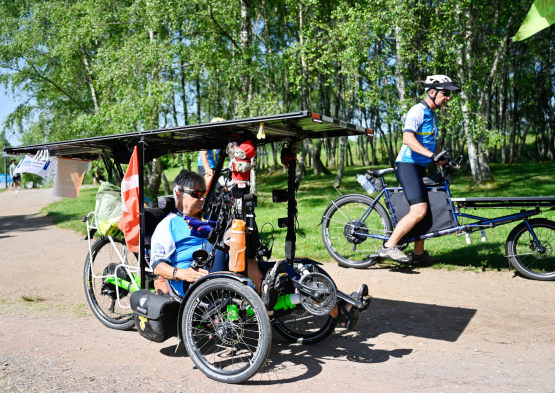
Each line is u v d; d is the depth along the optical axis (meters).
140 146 3.75
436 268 6.07
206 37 16.17
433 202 5.54
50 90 24.33
